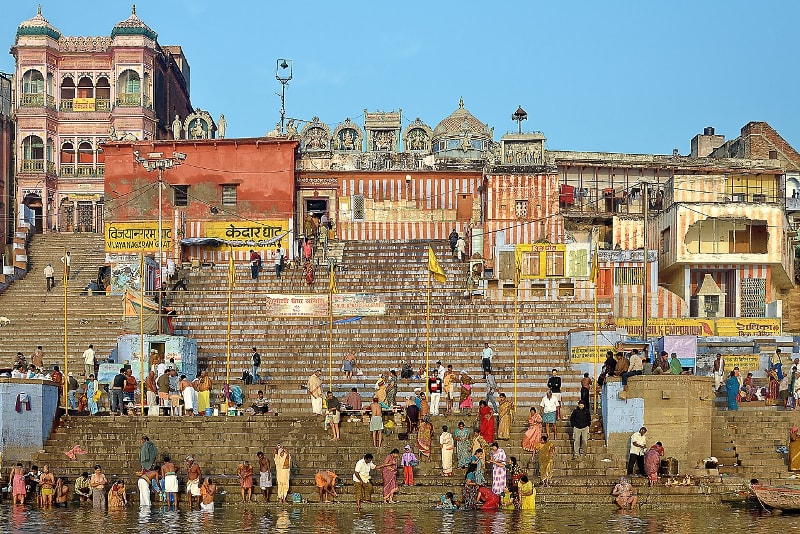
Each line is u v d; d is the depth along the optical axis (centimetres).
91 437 6328
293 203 10681
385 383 6756
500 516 5400
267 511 5575
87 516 5438
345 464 6159
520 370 7775
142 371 6700
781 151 12712
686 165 11262
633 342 7712
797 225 11694
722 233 10069
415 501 5769
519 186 10494
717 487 5884
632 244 10631
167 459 5962
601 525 5138
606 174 11244
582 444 6191
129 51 13112
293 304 7694
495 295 9006
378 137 12488
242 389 7506
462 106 13438
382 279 9481
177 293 9156
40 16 13250
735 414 6644
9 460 6122
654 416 6153
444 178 11094
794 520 5319
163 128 13825
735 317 9519
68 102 13212
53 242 10994
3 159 13112
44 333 8550
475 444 5981
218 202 10669
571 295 9088
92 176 13088
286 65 12544
